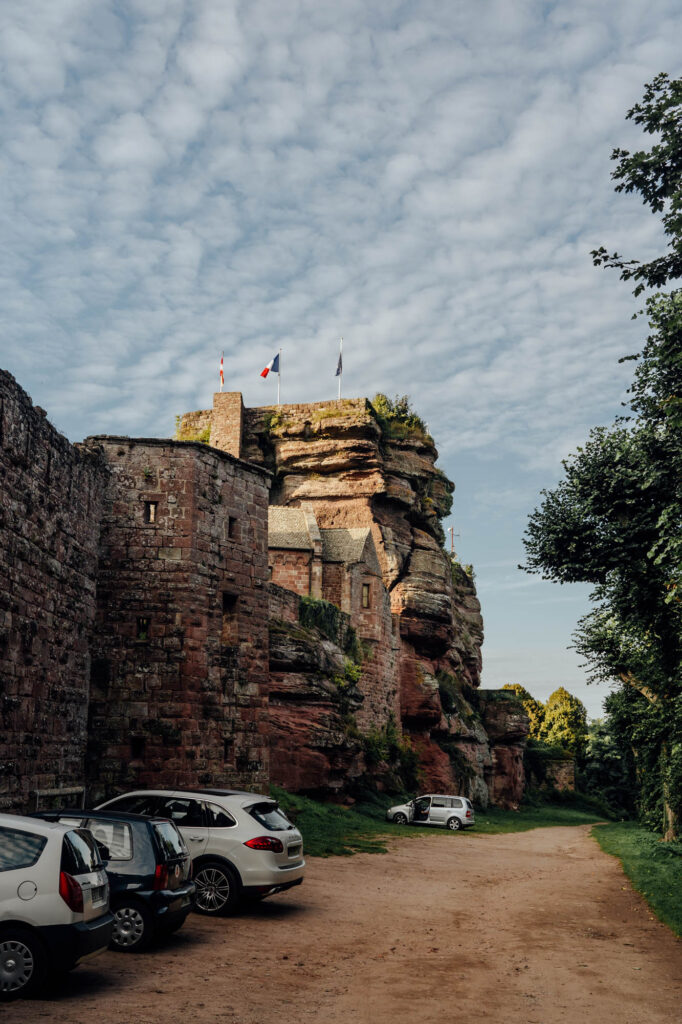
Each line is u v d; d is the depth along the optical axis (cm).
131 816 1101
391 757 4697
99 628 2208
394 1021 797
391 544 5719
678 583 2044
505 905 1616
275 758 3222
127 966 973
